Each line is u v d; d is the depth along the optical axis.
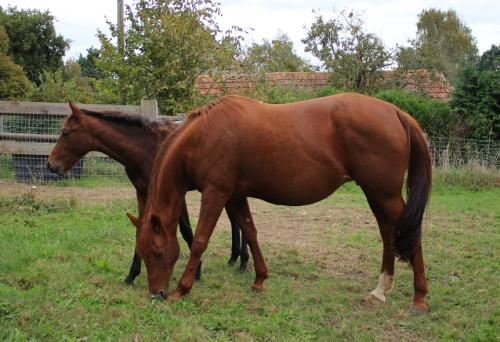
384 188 4.09
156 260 4.10
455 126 12.51
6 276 4.28
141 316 3.75
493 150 11.90
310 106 4.23
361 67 18.09
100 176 9.45
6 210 6.72
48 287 4.09
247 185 4.20
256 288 4.54
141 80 11.92
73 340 3.25
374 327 3.86
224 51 11.95
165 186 4.15
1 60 20.45
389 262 4.40
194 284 4.66
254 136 4.06
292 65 24.97
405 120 4.17
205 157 4.09
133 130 4.63
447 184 10.80
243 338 3.50
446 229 7.23
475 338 3.65
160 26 11.74
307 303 4.31
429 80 18.80
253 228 4.55
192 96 11.95
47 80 14.73
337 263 5.57
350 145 4.09
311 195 4.21
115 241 5.70
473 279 5.03
